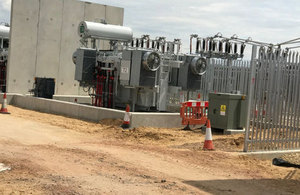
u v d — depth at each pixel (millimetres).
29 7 26469
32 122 17156
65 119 18875
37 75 27000
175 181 8414
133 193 7316
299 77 12352
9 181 7660
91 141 13195
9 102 24516
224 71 24703
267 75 11695
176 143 13648
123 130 15758
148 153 11195
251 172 9789
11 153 10242
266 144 12016
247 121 11617
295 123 12383
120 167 9367
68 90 28172
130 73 19453
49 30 27250
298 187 8695
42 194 6941
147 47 23766
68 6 27875
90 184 7738
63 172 8602
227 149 12414
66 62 28031
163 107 20969
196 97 24969
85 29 21766
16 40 26188
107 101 21062
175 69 21719
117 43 22125
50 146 11648
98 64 21547
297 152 12148
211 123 16312
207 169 9742
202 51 24922
